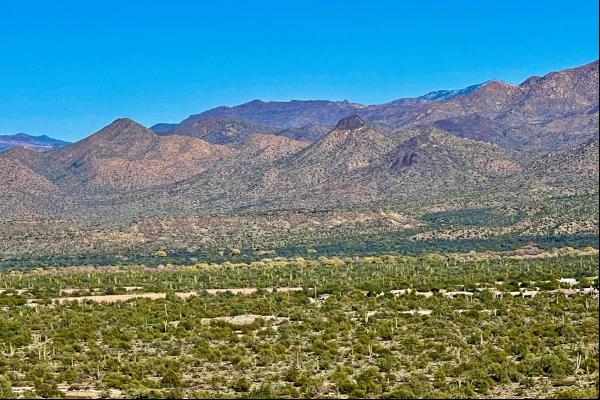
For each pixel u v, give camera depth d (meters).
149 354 91.50
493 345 91.56
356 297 143.38
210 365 84.81
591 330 97.44
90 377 79.19
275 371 80.94
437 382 72.88
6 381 74.38
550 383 73.44
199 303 140.62
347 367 80.69
